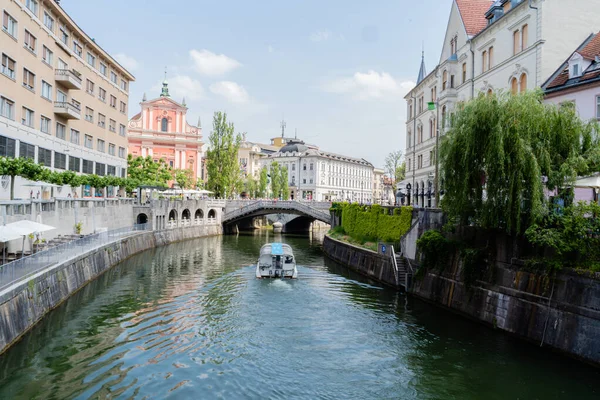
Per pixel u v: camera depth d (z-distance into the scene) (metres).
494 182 20.81
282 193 105.56
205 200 72.56
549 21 30.05
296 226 88.94
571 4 30.39
